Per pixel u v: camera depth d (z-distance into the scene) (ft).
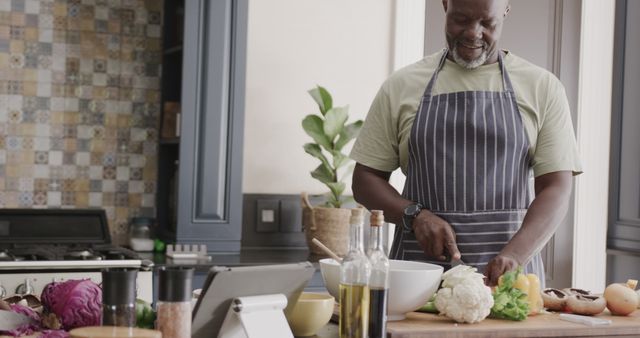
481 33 8.33
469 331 6.16
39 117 12.75
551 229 8.14
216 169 12.37
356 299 5.77
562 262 14.56
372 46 13.67
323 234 12.41
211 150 12.33
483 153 8.57
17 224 11.98
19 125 12.66
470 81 8.72
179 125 12.39
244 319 5.39
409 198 8.93
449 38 8.50
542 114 8.66
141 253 12.28
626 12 13.52
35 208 12.49
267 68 13.14
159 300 5.24
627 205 13.62
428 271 6.40
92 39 12.98
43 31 12.71
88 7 12.94
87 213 12.39
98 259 10.71
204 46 12.28
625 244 13.64
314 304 5.96
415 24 13.82
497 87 8.69
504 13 8.57
